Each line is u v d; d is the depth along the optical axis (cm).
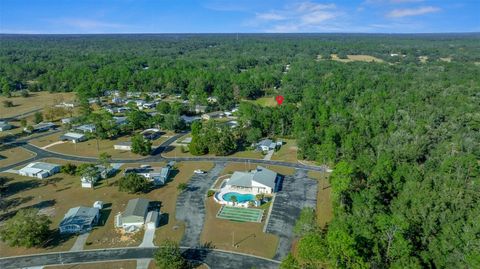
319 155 13100
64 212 9919
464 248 6625
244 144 15912
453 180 9656
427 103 19288
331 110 18025
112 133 16662
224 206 10244
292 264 6438
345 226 7356
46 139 16475
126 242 8512
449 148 12488
